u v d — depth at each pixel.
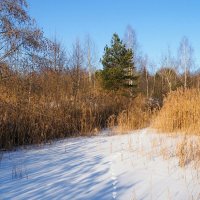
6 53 13.55
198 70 41.50
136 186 4.65
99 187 4.62
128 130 10.08
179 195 4.28
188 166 5.49
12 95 10.04
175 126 9.05
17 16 13.77
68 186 4.67
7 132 8.10
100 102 13.43
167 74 39.06
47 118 9.37
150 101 16.66
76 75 18.22
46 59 14.34
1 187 4.66
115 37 23.95
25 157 6.75
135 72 34.03
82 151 7.19
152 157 6.16
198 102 9.23
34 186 4.68
